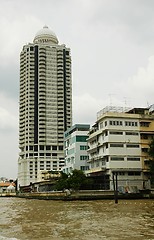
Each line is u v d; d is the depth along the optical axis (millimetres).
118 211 41344
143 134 91500
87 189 88500
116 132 89250
